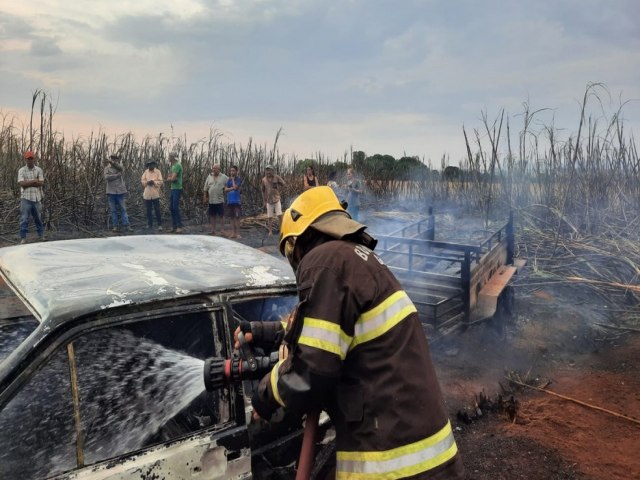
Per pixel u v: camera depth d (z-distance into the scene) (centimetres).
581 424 426
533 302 710
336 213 191
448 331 500
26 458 213
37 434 216
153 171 1191
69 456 215
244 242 1130
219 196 1177
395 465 164
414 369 171
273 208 1205
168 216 1385
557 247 884
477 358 531
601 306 706
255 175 1493
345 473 171
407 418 166
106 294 214
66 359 214
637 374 518
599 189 1003
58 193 1205
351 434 171
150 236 336
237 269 268
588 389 491
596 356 568
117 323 210
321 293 167
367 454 167
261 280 256
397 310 173
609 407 455
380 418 167
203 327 239
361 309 169
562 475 359
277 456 253
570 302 721
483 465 369
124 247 306
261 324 219
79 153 1278
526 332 615
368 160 1947
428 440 167
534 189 1088
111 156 1147
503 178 1097
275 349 221
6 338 289
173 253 299
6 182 1258
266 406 174
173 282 233
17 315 289
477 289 548
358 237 187
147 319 217
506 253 731
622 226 944
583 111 957
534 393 482
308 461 183
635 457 379
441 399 177
